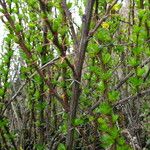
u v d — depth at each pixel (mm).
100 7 2578
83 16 1802
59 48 1871
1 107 2770
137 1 2473
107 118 1799
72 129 1983
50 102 3033
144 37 2170
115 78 2867
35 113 3391
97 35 2170
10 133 3018
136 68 1974
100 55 1963
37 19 2783
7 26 2303
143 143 2887
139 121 2826
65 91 2373
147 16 2244
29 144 3342
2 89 2725
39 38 2684
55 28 1832
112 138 1729
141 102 2904
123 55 2779
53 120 3182
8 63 2715
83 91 2666
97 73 1982
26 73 2582
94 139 2553
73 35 1945
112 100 1823
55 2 2111
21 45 2068
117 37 2889
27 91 3258
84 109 2734
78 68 1855
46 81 2008
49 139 2990
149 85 2385
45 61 2549
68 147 2000
